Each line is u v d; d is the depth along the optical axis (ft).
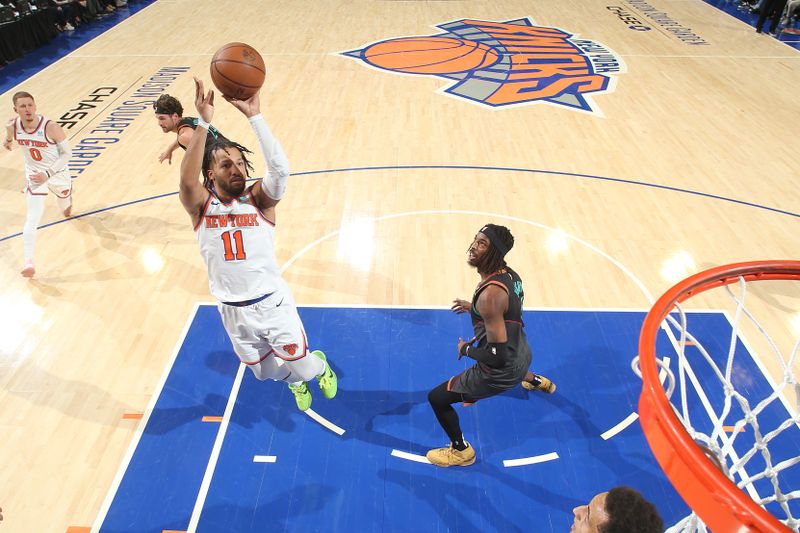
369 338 15.67
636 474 12.34
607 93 31.32
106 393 14.16
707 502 5.69
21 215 20.85
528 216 20.65
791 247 19.11
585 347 15.37
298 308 16.62
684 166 24.00
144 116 28.25
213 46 38.29
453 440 12.15
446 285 17.51
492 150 25.26
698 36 41.04
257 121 9.92
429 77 33.47
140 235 19.80
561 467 12.50
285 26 42.83
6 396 14.03
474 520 11.51
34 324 16.10
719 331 15.78
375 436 13.17
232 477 12.29
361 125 27.53
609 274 17.88
